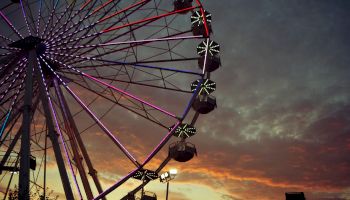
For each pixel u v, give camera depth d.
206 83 30.86
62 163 23.55
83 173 29.03
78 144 29.64
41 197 25.39
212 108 32.00
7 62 28.38
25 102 24.41
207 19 31.86
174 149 31.91
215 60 30.95
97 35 29.70
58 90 30.17
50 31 29.16
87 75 29.34
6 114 28.12
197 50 31.36
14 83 27.94
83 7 29.67
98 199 26.16
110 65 29.75
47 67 29.69
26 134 23.09
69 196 22.67
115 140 27.55
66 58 30.19
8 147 27.86
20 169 21.81
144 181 31.77
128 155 26.84
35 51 27.67
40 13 29.83
